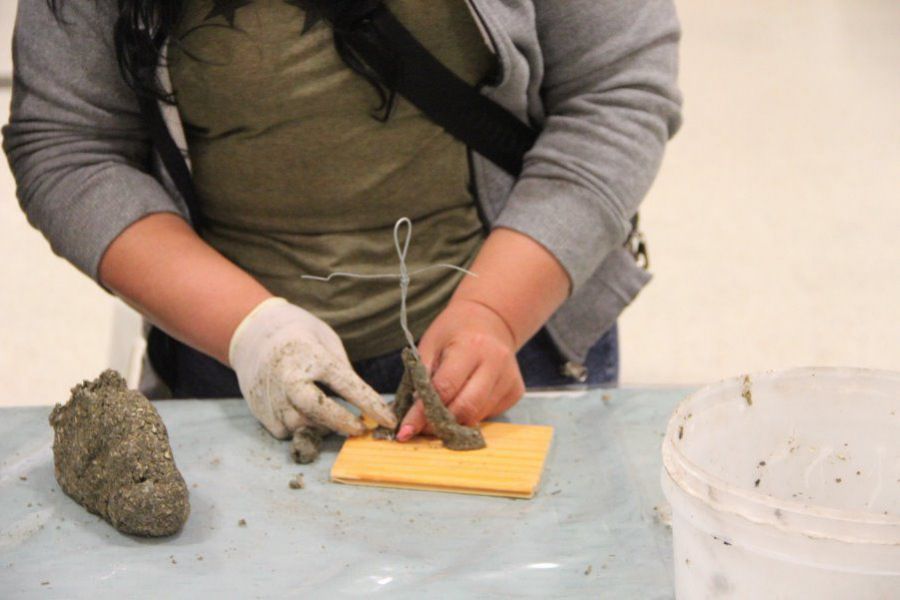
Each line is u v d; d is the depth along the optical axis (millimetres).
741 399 869
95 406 989
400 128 1229
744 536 732
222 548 941
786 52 4305
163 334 1433
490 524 981
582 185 1242
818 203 3221
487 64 1221
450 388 1140
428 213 1319
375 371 1396
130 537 958
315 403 1109
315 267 1319
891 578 705
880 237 3039
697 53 4328
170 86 1217
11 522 978
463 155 1286
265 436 1157
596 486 1048
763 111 3812
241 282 1229
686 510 771
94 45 1200
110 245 1234
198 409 1216
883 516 696
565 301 1376
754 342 2625
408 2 1152
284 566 913
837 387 871
